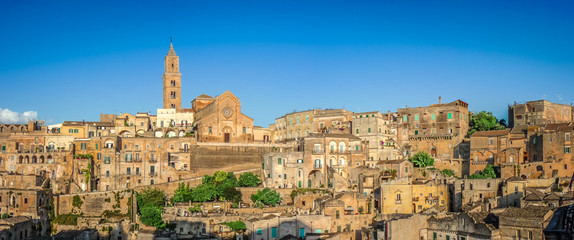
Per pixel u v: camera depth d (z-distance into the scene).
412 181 171.50
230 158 195.75
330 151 185.50
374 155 198.38
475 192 157.25
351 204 158.50
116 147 185.25
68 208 169.25
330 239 139.75
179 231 146.75
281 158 185.88
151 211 153.88
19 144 192.50
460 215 129.12
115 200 168.25
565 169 164.12
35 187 172.75
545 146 169.25
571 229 55.44
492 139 184.25
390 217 151.62
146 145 187.88
